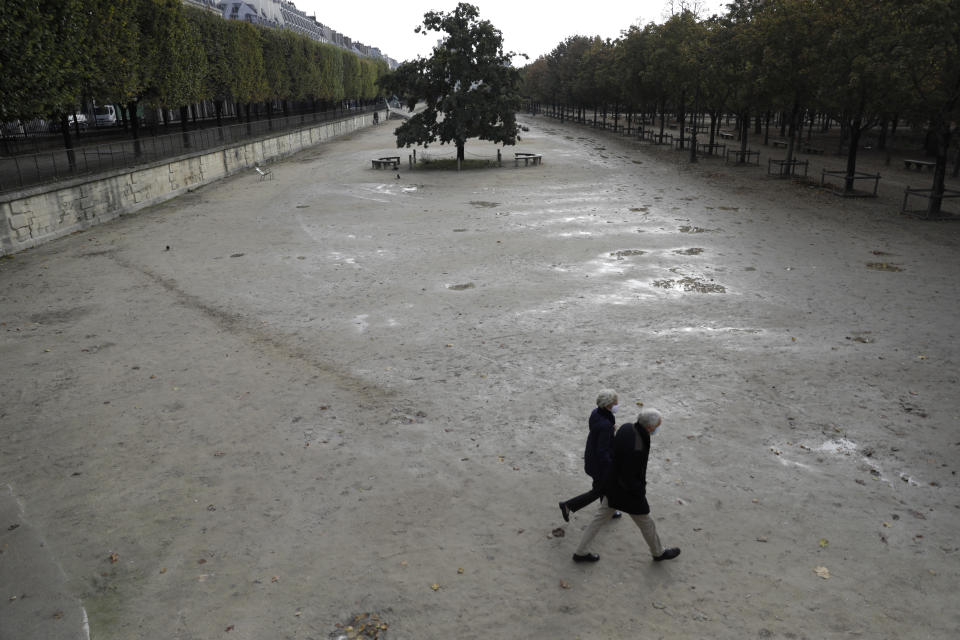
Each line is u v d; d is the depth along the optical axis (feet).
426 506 23.29
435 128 137.69
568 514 20.89
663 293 48.62
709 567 19.85
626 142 201.77
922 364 34.73
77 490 24.56
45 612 18.39
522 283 51.78
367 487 24.49
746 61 118.83
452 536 21.61
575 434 28.22
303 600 18.70
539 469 25.55
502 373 34.78
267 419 29.99
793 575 19.40
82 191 75.31
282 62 181.16
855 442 27.09
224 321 43.93
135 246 66.54
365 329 42.06
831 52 92.22
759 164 136.67
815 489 23.85
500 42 136.36
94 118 156.25
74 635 17.49
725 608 18.12
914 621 17.48
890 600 18.29
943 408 29.78
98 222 78.79
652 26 190.70
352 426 29.25
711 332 40.34
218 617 18.07
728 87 139.33
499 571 19.86
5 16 57.26
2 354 38.32
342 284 52.37
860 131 91.20
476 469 25.63
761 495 23.54
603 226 73.82
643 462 18.89
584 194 98.27
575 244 64.85
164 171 97.71
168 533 21.91
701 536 21.34
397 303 47.34
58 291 51.08
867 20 82.89
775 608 18.07
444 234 70.85
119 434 28.73
